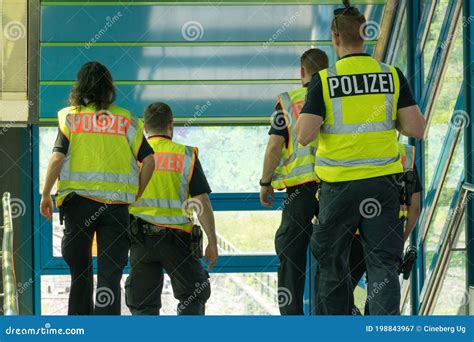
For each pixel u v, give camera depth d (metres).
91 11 21.08
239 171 23.31
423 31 19.75
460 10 17.59
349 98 13.66
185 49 21.64
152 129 16.69
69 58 21.56
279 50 21.78
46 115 22.06
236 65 21.91
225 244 23.41
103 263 15.84
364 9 21.03
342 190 13.59
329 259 13.84
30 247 22.58
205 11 21.19
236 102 22.38
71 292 15.91
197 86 22.14
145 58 21.66
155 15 21.16
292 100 16.41
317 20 21.38
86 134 15.82
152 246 16.31
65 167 15.81
